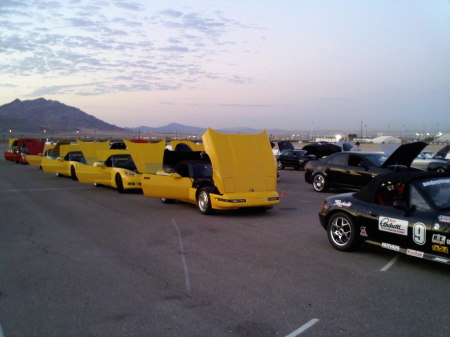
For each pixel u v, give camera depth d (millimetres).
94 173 15734
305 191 14703
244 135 10305
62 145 20844
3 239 7586
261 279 5238
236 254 6449
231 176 9680
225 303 4465
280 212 10414
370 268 5688
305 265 5840
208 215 10008
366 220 6184
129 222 9156
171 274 5484
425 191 5609
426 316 4074
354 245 6414
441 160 19812
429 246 5344
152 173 11984
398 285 4988
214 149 9766
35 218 9703
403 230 5652
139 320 4059
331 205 6816
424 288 4883
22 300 4621
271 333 3750
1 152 52688
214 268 5727
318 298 4578
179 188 10969
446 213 5281
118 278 5344
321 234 7855
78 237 7715
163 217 9781
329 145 24609
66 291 4891
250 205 9633
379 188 6195
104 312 4266
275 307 4340
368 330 3777
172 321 4027
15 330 3877
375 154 13203
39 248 6914
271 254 6426
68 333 3801
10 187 16281
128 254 6508
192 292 4809
